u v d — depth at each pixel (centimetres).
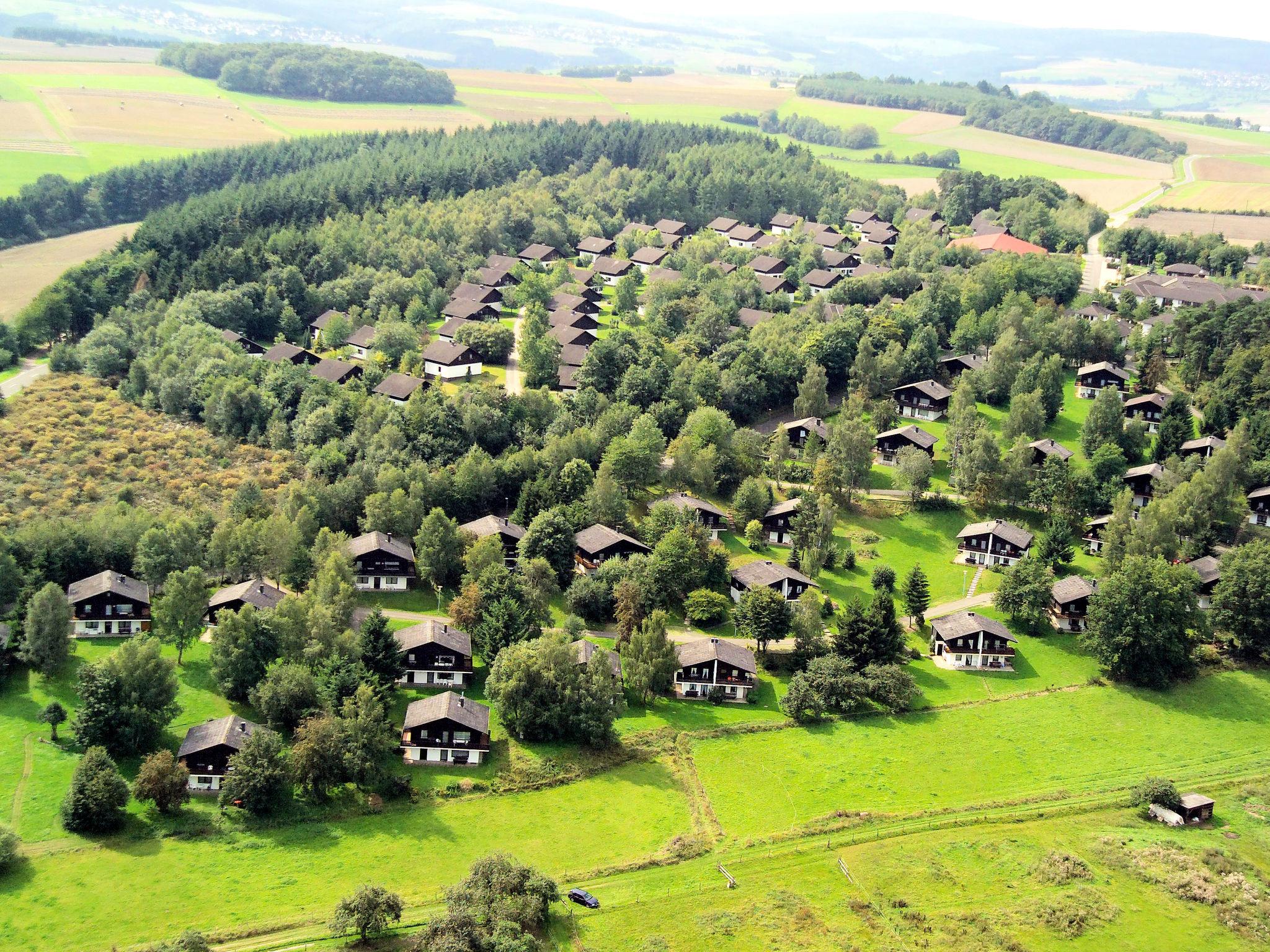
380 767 14762
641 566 19012
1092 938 12656
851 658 17688
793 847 14088
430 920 12194
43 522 19100
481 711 15900
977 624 18450
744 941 12406
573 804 14738
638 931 12512
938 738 16512
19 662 16575
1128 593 18038
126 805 14125
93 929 12069
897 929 12662
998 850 14125
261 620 16288
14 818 13638
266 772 14100
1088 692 17812
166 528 18988
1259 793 15550
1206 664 18600
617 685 16425
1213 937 12800
